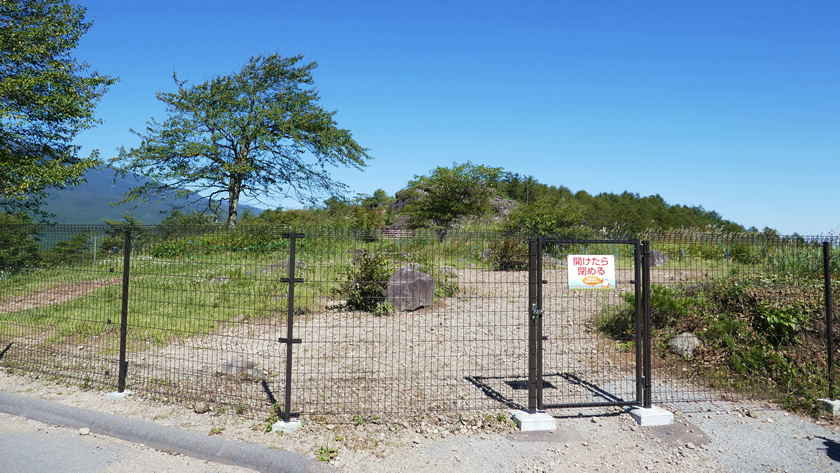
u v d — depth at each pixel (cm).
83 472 362
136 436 416
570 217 2156
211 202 2945
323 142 2941
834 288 704
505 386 544
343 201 3244
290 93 2977
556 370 603
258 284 814
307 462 361
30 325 684
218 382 540
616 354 665
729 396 529
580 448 407
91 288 604
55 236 609
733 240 556
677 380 578
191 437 400
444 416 459
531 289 465
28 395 510
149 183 2806
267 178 3023
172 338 700
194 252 552
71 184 1831
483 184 3400
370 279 903
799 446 416
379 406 477
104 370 581
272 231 516
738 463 386
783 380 556
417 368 597
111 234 568
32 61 1748
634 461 387
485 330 788
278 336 723
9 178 1683
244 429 428
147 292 765
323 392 511
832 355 523
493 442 413
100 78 1858
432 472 361
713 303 734
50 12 1839
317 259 763
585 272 477
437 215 3312
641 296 527
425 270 742
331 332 755
